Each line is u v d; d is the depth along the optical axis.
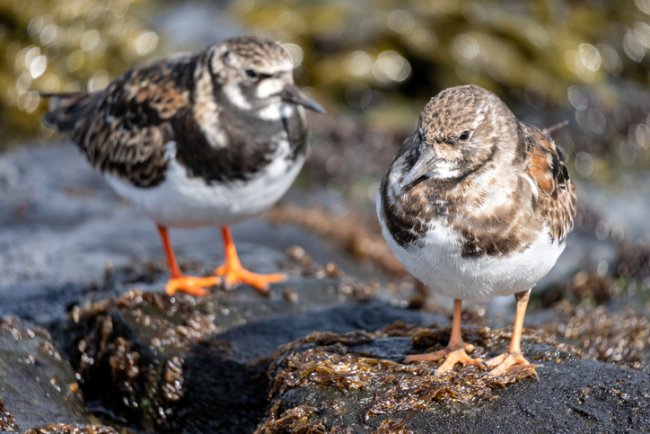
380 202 8.93
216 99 11.23
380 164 18.22
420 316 11.57
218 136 11.15
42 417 10.16
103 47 19.52
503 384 8.59
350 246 15.12
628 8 21.52
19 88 19.20
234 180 11.28
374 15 20.03
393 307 11.90
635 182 18.91
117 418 10.80
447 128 8.38
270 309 11.58
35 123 19.06
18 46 19.44
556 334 11.24
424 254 8.63
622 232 17.03
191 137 11.20
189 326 11.03
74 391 10.89
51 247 14.15
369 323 11.34
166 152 11.32
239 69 11.20
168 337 10.88
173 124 11.33
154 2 20.39
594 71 20.27
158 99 11.54
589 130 19.58
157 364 10.63
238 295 11.80
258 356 10.71
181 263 12.92
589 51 20.52
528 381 8.65
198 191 11.36
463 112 8.40
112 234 14.82
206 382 10.56
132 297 11.21
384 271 14.63
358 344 9.80
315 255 14.91
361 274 14.46
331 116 18.72
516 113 19.61
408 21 19.92
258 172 11.33
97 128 12.33
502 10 20.64
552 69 20.06
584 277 14.46
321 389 8.73
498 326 11.08
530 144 9.02
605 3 21.38
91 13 19.72
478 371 8.88
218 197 11.38
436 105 8.49
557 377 8.70
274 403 8.85
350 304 11.84
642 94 20.45
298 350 9.65
